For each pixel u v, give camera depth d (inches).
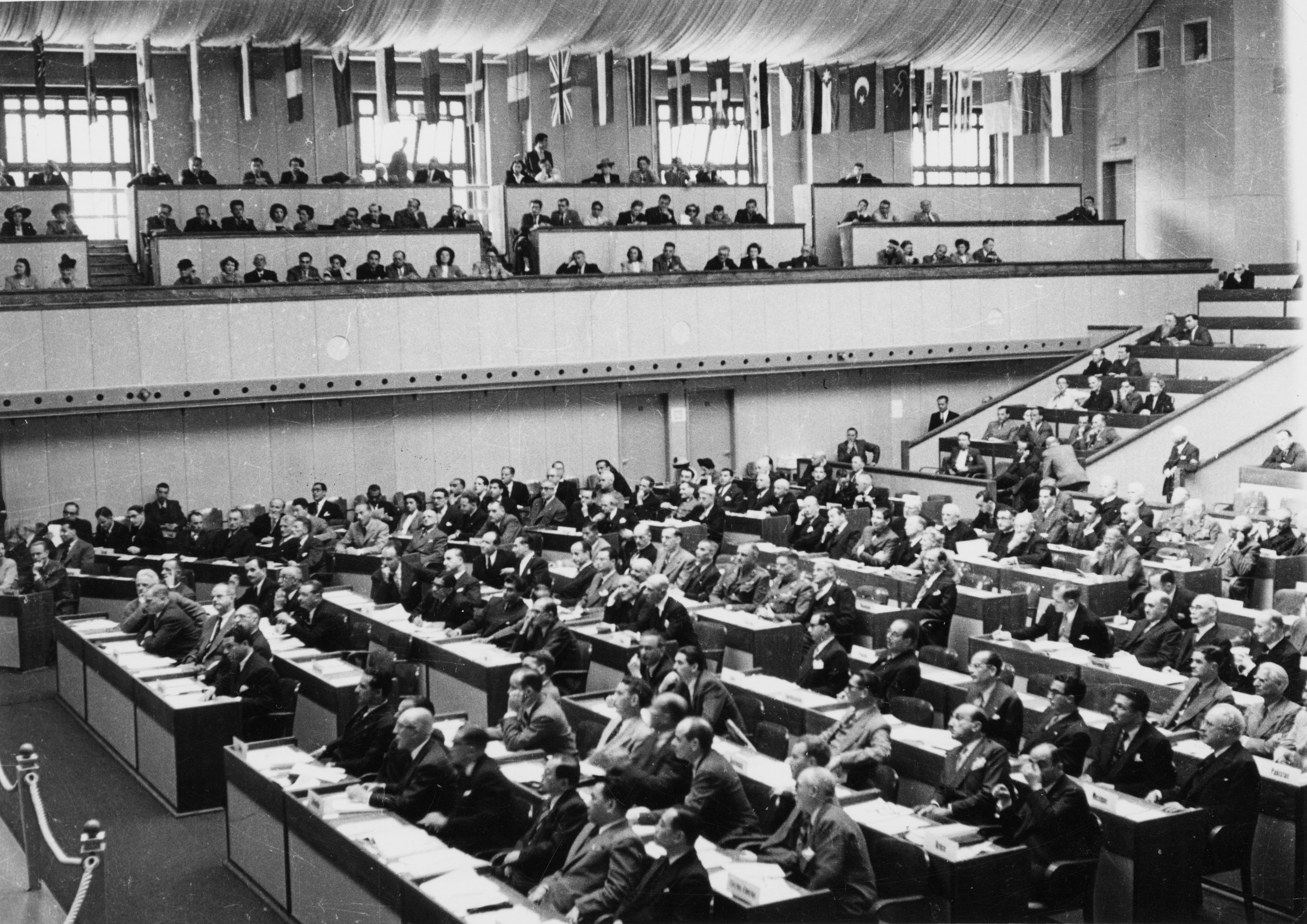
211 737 526.9
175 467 988.6
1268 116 1253.7
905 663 511.2
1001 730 453.1
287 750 469.7
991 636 572.4
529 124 1210.6
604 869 346.0
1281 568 695.1
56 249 956.6
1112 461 1016.9
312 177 1170.6
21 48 1066.7
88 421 959.0
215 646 587.5
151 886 456.4
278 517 920.9
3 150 1080.2
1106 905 386.0
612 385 1134.4
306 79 1165.1
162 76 1118.4
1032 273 1238.3
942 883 354.0
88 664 637.3
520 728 456.1
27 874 448.1
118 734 596.4
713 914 336.8
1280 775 411.5
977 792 395.5
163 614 614.2
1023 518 719.7
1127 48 1318.9
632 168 1270.9
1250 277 1235.9
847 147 1342.3
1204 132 1274.6
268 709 538.0
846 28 1220.5
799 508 936.9
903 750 438.0
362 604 713.6
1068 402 1133.7
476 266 1077.1
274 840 433.1
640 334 1104.2
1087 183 1364.4
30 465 944.3
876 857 369.1
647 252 1154.0
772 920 329.1
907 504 761.0
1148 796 408.2
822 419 1216.2
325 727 552.7
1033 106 1296.8
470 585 656.4
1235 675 521.0
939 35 1244.5
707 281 1125.7
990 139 1389.0
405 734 410.0
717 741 454.3
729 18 1194.0
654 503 974.4
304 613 635.5
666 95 1282.0
